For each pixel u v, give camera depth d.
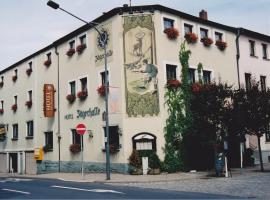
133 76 20.80
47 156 27.72
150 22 21.12
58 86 27.02
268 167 22.50
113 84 21.45
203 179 16.53
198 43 23.23
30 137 30.78
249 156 24.08
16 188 14.70
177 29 22.16
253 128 19.48
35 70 30.70
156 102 20.53
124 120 20.48
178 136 20.81
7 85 36.53
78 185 15.59
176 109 21.06
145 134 20.30
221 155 17.86
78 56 24.95
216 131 18.53
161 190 12.98
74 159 24.59
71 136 25.14
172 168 20.25
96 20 23.03
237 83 25.36
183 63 22.02
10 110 35.41
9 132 35.22
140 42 21.02
